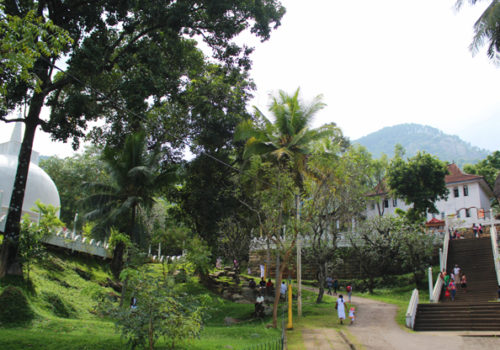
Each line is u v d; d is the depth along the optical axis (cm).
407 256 3416
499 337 1827
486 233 4075
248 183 2683
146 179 2594
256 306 2267
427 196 4206
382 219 3603
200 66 2786
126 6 1961
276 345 1323
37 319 1548
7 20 1092
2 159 2909
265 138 2839
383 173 5778
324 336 1769
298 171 2661
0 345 1138
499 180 4434
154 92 2052
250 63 2330
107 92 2306
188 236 2017
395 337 1811
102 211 2608
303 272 4047
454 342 1725
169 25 2023
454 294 2595
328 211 2961
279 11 2317
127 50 2170
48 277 2145
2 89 1282
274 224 2109
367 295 3325
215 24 2205
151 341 1118
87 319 1878
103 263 2806
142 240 2642
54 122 1878
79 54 1808
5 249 1822
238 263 3184
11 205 1859
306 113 2878
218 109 2770
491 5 1991
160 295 1138
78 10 1891
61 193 4712
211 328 1867
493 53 2066
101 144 2758
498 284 2698
